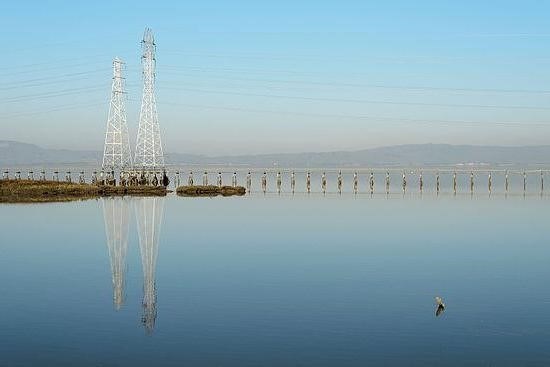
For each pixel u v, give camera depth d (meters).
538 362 20.83
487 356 21.39
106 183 107.25
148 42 101.56
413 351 21.84
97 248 45.00
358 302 28.67
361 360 20.94
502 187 147.00
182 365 20.47
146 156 105.69
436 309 27.48
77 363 20.64
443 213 73.44
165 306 27.89
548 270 36.88
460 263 39.25
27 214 68.75
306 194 110.75
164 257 41.19
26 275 34.84
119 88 104.94
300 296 29.81
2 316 26.12
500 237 52.12
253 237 51.06
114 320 25.55
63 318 25.88
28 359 20.98
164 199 93.56
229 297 29.56
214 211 73.62
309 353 21.62
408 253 43.12
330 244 47.22
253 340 22.97
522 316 26.45
